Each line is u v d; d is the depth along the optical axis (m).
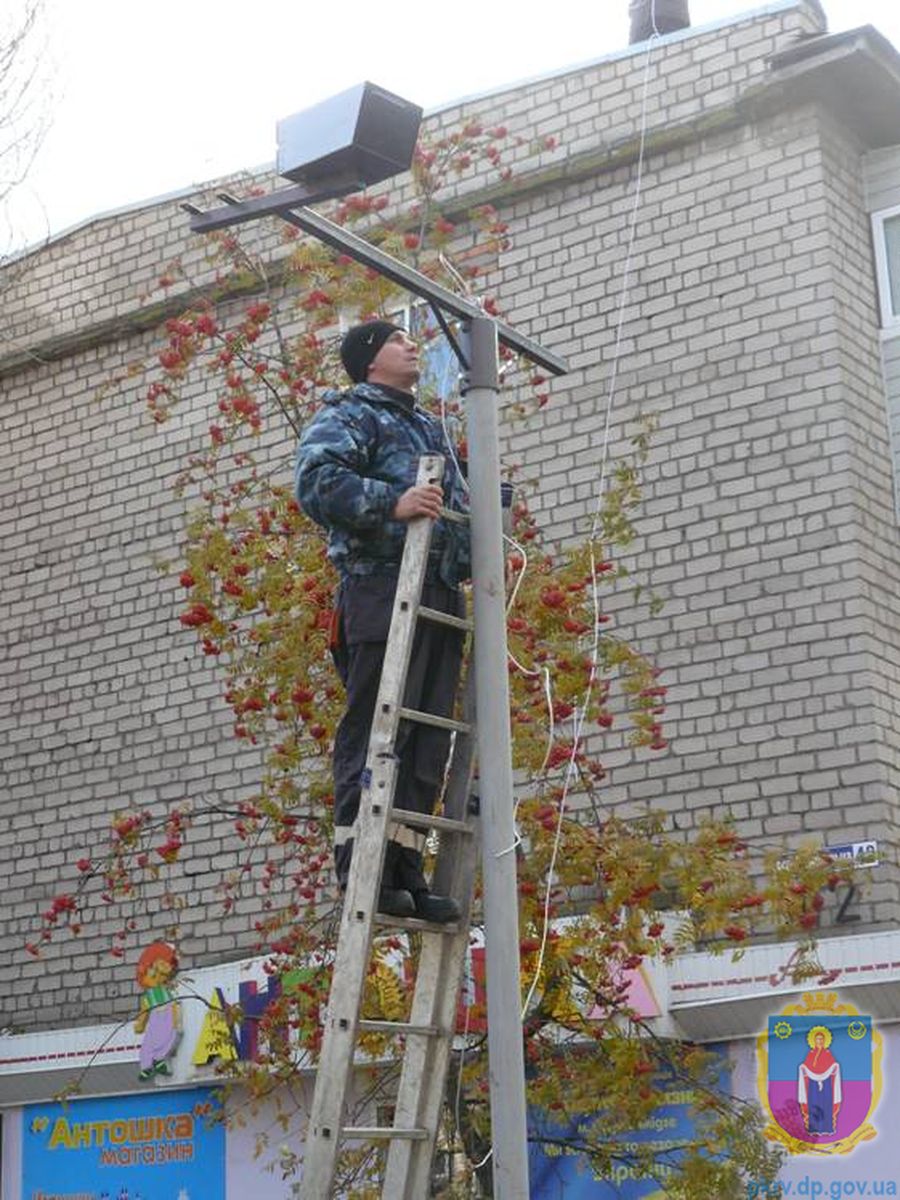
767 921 10.90
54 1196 15.03
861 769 11.80
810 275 12.72
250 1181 13.73
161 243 16.20
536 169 13.91
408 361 6.61
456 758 6.49
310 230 6.59
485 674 6.33
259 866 14.08
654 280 13.38
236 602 10.03
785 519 12.46
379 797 5.89
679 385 13.10
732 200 13.15
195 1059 13.71
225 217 6.66
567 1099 9.22
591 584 9.99
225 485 15.31
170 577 15.66
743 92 13.09
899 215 13.15
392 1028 5.90
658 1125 11.27
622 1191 11.56
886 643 12.23
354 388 6.56
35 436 16.94
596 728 12.84
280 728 12.12
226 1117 11.81
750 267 12.98
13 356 17.02
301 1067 11.22
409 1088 6.02
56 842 15.88
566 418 13.55
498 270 13.20
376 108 6.35
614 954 9.26
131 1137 14.59
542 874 9.17
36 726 16.28
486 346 6.73
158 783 15.31
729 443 12.80
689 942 9.58
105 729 15.80
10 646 16.64
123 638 15.88
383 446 6.39
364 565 6.35
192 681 15.32
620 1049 9.14
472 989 10.09
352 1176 9.27
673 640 12.71
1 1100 15.51
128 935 15.20
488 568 6.42
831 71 12.72
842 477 12.30
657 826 9.57
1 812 16.31
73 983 15.47
